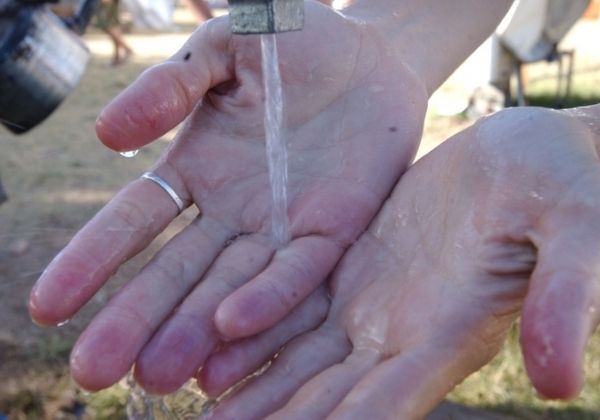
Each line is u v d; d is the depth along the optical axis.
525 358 0.21
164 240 0.67
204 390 0.27
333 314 0.28
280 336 0.28
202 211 0.32
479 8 0.41
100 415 0.50
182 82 0.31
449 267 0.26
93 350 0.26
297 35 0.34
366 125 0.33
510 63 1.10
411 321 0.25
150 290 0.28
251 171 0.32
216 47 0.33
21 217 0.78
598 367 0.53
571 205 0.23
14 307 0.62
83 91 1.34
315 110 0.34
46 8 0.46
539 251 0.23
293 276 0.28
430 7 0.40
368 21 0.38
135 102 0.31
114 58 1.56
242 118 0.33
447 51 0.39
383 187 0.32
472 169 0.26
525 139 0.25
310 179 0.32
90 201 0.83
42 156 0.99
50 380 0.53
